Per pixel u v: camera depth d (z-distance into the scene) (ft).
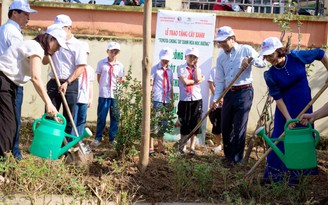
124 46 30.71
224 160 23.38
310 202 16.76
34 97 30.89
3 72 17.70
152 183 18.83
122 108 22.38
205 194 18.07
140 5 33.86
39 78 17.34
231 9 32.27
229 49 22.77
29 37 30.76
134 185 18.34
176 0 30.96
